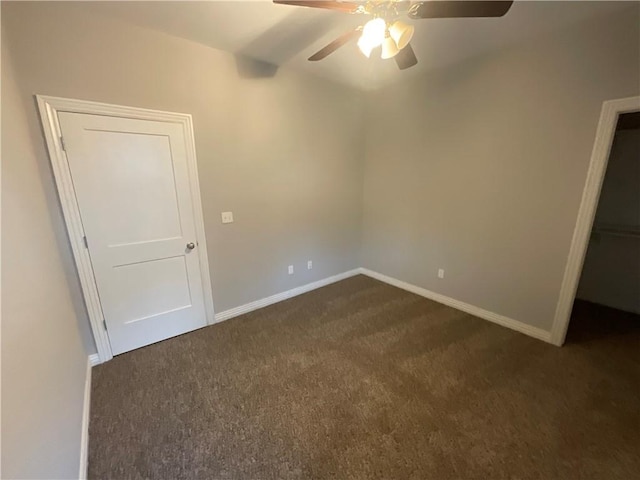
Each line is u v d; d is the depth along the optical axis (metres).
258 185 2.96
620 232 2.96
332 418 1.75
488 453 1.53
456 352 2.39
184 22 2.05
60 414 1.25
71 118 1.92
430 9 1.42
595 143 2.08
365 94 3.66
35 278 1.24
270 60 2.72
